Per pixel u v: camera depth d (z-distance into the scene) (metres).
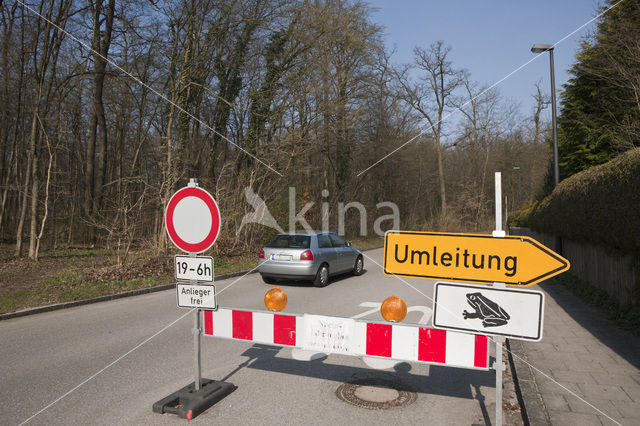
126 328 6.70
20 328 6.71
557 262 3.07
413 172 37.38
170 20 16.33
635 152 6.68
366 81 23.50
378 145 29.64
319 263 10.94
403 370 4.96
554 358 5.14
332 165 27.61
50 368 4.89
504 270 3.21
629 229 6.49
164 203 14.09
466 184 45.47
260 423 3.59
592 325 6.77
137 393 4.19
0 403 3.96
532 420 3.51
